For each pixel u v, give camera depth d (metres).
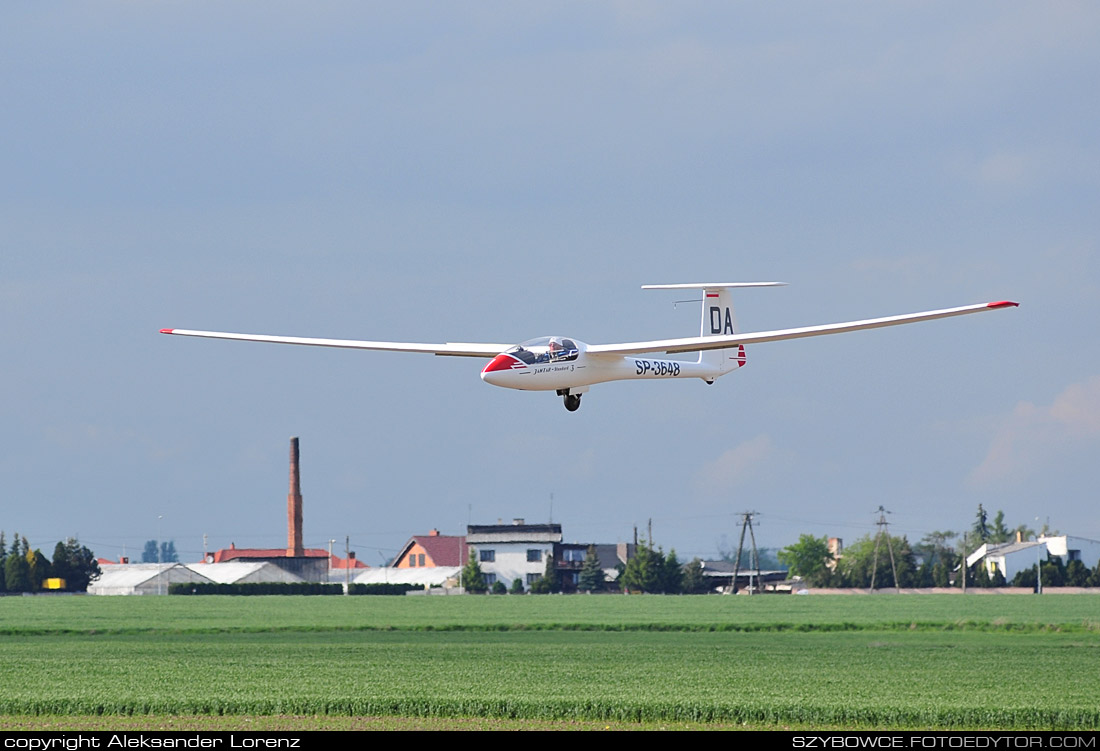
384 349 88.75
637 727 67.25
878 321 80.50
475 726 67.25
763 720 69.31
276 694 77.06
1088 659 109.69
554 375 82.06
